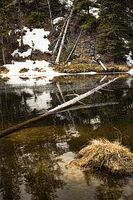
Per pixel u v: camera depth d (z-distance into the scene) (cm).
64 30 5447
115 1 4709
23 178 748
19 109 1770
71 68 4547
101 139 933
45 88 2706
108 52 4850
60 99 2050
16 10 5828
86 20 5391
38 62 4959
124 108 1591
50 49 5319
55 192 670
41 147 977
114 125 1230
